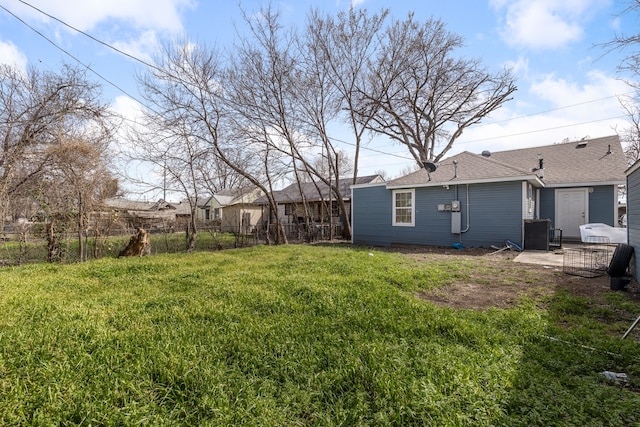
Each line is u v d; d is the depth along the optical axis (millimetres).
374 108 17141
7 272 6262
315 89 14484
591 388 2152
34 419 1818
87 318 3504
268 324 3369
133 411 1920
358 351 2672
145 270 6660
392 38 16312
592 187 11805
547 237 9055
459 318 3533
